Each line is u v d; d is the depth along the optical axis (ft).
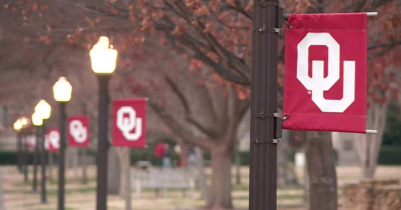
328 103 37.14
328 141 74.74
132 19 65.10
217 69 68.85
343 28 36.99
